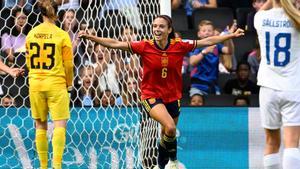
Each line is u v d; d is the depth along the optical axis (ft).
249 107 92.73
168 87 74.90
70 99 87.61
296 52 64.54
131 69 89.45
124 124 88.53
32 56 76.23
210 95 102.58
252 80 108.88
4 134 85.76
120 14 88.94
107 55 88.12
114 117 88.12
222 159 92.43
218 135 92.38
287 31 64.44
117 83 88.63
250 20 119.65
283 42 64.59
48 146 84.53
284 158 64.28
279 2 65.16
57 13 79.97
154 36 74.23
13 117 85.97
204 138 92.17
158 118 73.10
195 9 120.16
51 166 85.81
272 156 66.13
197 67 106.52
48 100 76.23
